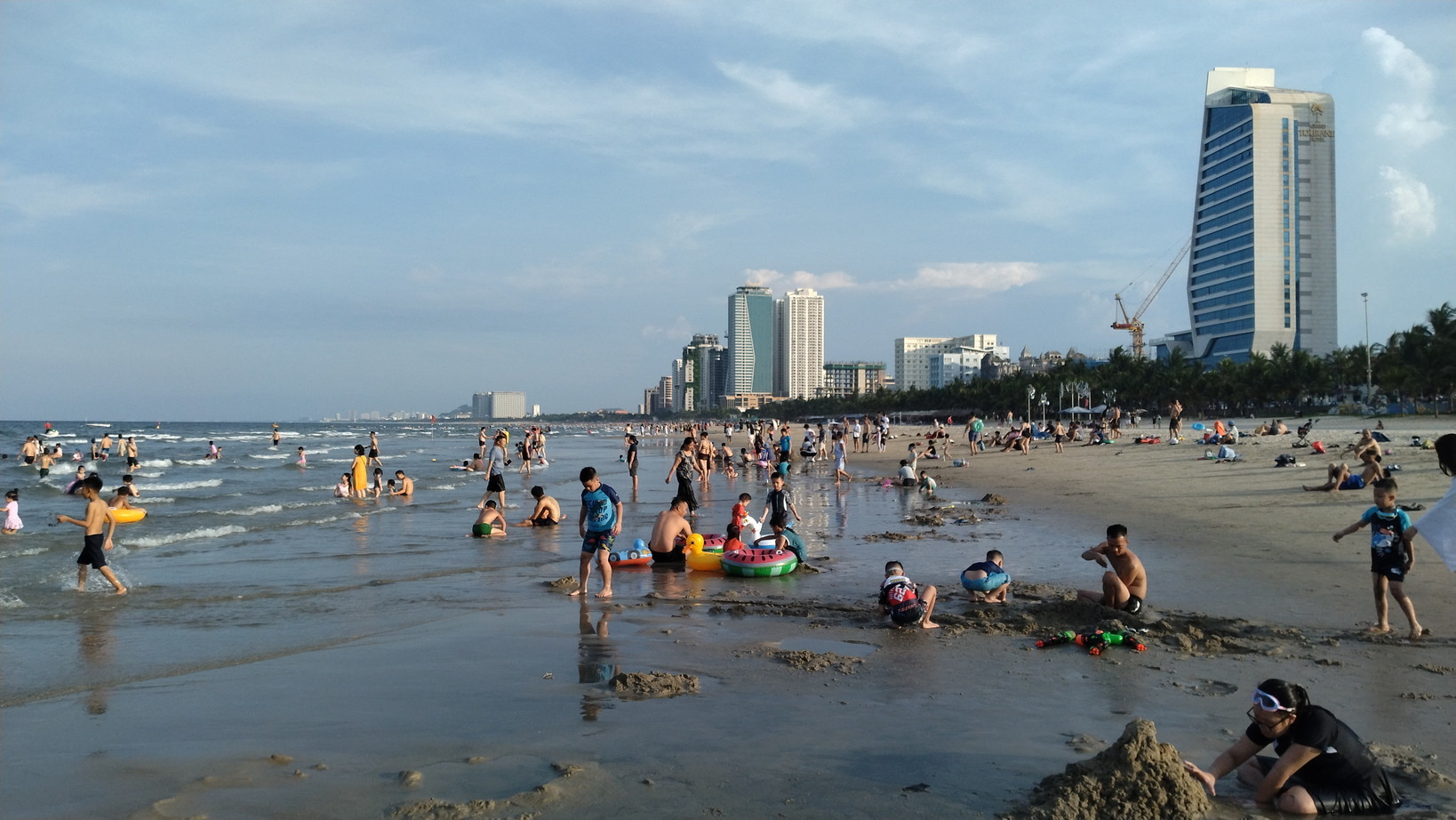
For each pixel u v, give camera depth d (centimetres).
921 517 1936
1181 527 1634
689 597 1127
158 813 482
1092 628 879
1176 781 478
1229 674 739
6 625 976
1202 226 18300
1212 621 912
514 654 839
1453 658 773
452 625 966
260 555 1499
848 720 633
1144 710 648
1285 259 16600
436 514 2184
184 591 1177
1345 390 10956
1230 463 2886
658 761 552
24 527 1923
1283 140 16688
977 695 690
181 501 2533
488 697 698
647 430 16462
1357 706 646
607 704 675
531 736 605
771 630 934
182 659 827
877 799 492
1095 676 739
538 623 979
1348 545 1372
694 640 888
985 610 1010
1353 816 470
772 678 747
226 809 485
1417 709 639
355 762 558
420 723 636
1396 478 2144
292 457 5575
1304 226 16638
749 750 572
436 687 727
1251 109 16775
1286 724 490
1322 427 5919
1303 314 16575
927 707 660
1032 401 12525
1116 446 4362
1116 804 470
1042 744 578
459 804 480
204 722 643
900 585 957
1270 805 484
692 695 701
